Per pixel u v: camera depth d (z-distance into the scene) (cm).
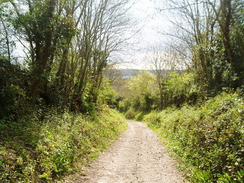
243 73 1088
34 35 963
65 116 1092
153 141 1340
